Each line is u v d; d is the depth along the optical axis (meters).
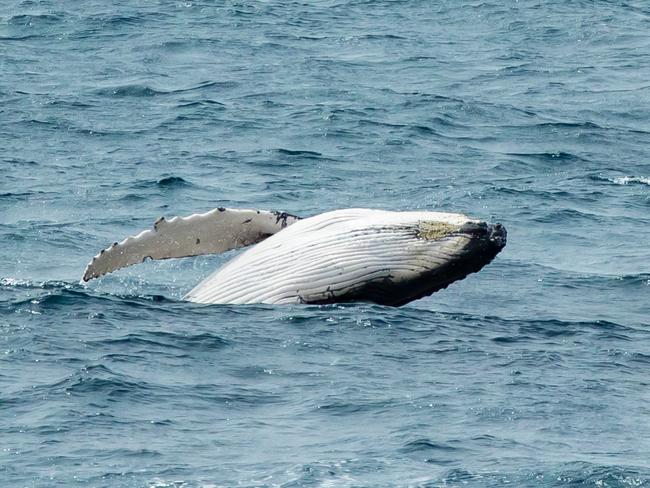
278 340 81.44
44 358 77.12
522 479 63.31
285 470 63.88
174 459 64.88
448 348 82.25
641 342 87.56
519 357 81.69
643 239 123.44
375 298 86.69
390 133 167.75
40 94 183.62
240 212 87.25
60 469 63.22
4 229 118.44
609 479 63.31
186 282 97.69
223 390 74.12
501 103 188.50
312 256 86.38
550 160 159.00
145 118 172.00
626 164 158.50
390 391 74.75
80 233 118.88
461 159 157.62
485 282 103.44
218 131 165.88
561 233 124.94
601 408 73.62
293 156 154.75
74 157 151.38
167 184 139.00
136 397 72.12
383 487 62.28
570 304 98.81
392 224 85.94
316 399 73.19
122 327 82.75
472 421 70.75
